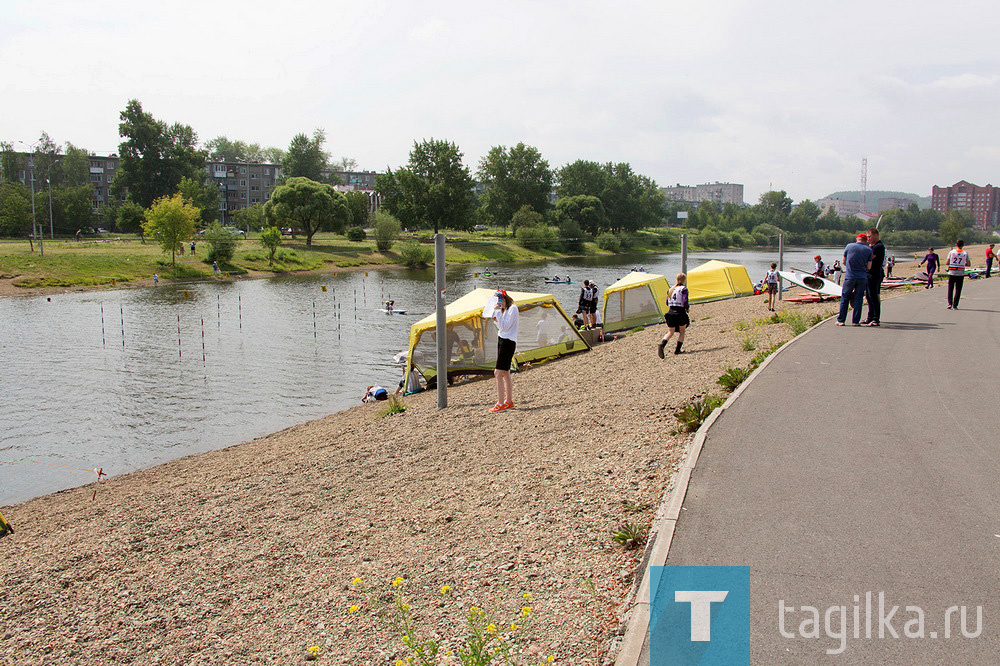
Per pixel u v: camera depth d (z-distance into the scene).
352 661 5.20
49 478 14.88
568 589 5.59
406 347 31.86
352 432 14.04
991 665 4.02
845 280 16.94
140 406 21.19
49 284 57.97
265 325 38.97
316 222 96.81
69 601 7.25
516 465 9.13
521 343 20.70
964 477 6.69
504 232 139.75
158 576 7.57
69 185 134.50
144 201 116.56
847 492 6.45
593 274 79.44
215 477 12.12
